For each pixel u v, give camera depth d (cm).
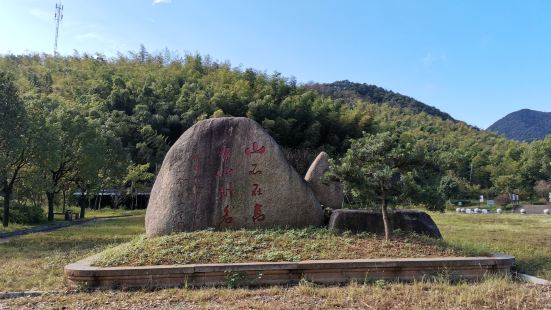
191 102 4903
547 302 650
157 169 4350
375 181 913
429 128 8394
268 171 1043
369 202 947
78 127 2469
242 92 4794
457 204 5128
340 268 771
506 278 781
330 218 1034
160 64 7138
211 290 701
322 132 4375
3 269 941
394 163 933
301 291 695
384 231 1014
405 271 789
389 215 1030
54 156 2055
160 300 661
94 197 3950
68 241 1466
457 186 4512
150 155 4416
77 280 741
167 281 743
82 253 1159
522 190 5691
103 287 736
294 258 800
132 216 3094
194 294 680
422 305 631
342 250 848
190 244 870
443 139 7519
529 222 2434
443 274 793
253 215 1023
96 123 2766
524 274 866
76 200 3978
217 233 945
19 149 1816
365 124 4588
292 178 1045
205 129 1091
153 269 741
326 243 884
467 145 7256
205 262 790
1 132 1700
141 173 4000
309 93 4850
